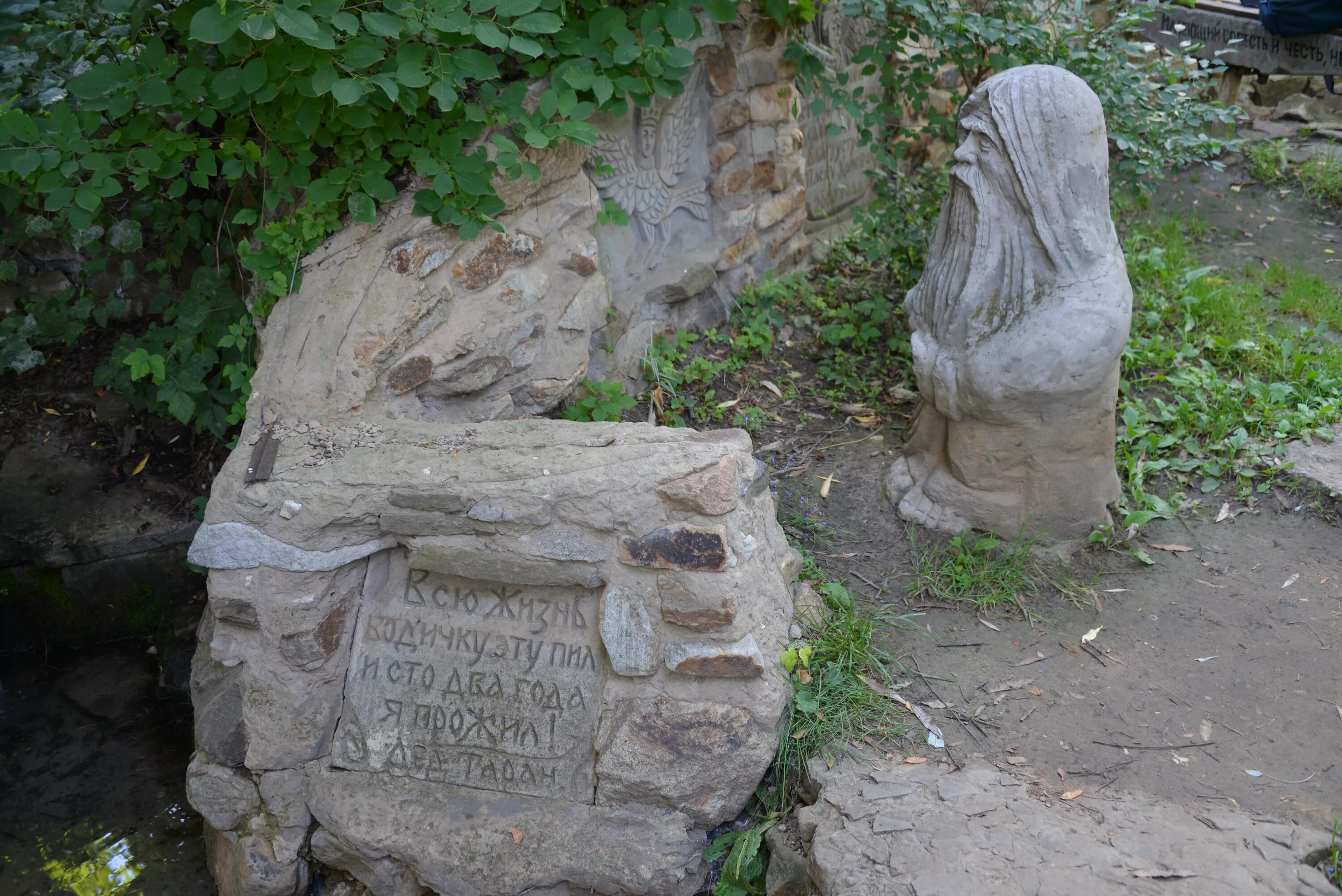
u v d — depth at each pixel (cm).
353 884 336
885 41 494
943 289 370
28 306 480
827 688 337
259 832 330
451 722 331
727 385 482
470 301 385
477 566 323
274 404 353
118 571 454
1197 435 444
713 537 310
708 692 316
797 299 540
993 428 373
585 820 314
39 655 462
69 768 404
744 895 308
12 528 450
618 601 318
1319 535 393
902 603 374
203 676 348
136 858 367
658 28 406
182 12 353
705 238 509
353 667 338
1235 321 513
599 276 430
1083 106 342
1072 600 371
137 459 476
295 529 322
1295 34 718
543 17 351
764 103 510
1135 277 560
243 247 378
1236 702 327
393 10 337
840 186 619
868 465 436
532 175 371
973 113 361
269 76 345
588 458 326
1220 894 257
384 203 381
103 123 415
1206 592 372
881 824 288
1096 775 304
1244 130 748
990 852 275
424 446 339
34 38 422
